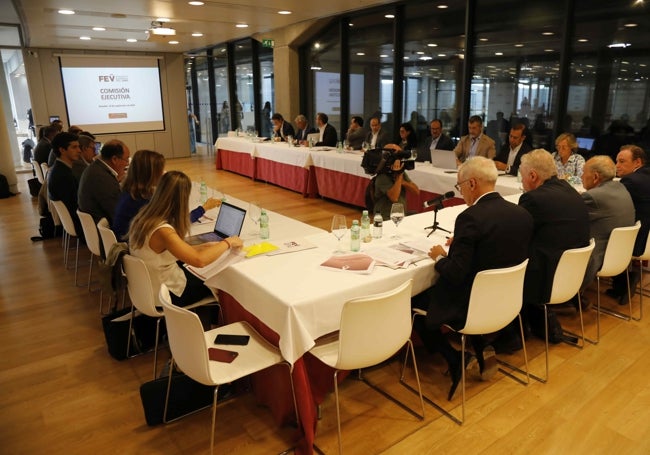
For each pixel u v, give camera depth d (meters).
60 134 4.11
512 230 2.14
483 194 2.23
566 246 2.47
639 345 2.88
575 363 2.69
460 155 5.43
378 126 6.67
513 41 5.64
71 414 2.28
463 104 6.29
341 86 8.12
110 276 2.52
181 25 7.77
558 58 5.21
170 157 12.12
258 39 9.67
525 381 2.52
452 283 2.16
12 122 10.04
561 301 2.46
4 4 6.08
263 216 2.76
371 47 7.50
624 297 3.43
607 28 4.76
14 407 2.33
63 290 3.78
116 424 2.21
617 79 4.77
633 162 3.51
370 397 2.39
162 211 2.29
